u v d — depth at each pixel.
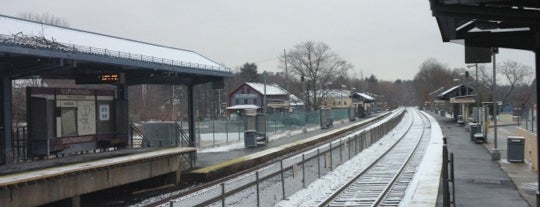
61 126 18.91
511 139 24.42
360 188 18.72
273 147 33.81
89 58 17.53
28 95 17.86
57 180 14.02
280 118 54.91
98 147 20.78
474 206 14.26
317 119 68.19
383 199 16.39
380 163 26.58
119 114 21.84
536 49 8.06
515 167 22.84
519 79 108.50
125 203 16.80
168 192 18.94
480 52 9.39
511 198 15.41
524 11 6.59
